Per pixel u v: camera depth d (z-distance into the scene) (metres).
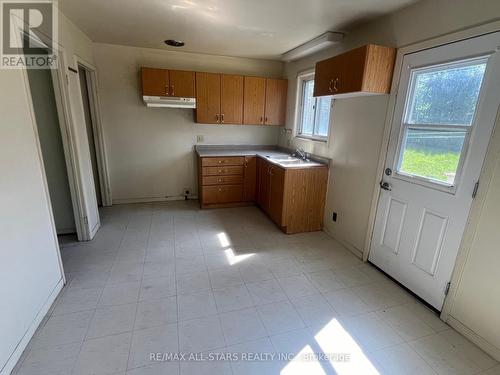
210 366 1.54
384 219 2.45
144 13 2.42
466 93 1.74
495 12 1.54
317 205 3.32
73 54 2.73
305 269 2.54
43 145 2.77
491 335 1.64
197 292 2.16
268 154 4.05
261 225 3.53
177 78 3.72
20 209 1.62
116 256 2.67
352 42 2.72
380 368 1.56
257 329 1.81
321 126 3.51
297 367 1.55
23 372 1.46
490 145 1.59
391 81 2.27
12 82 1.58
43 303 1.85
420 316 1.97
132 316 1.89
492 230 1.60
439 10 1.85
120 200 4.20
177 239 3.08
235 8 2.26
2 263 1.44
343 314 1.97
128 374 1.47
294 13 2.33
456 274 1.82
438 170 1.95
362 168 2.68
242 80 4.00
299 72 3.83
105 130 3.88
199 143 4.35
